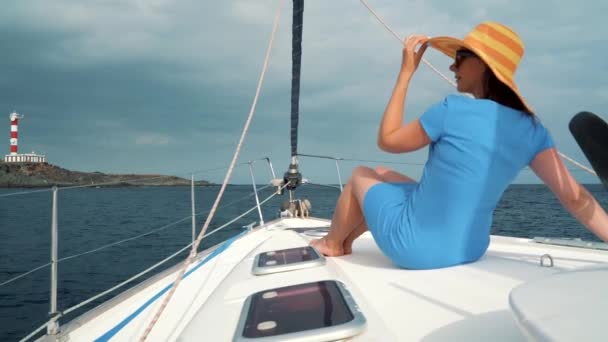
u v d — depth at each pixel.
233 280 1.61
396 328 1.14
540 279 0.83
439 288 1.42
